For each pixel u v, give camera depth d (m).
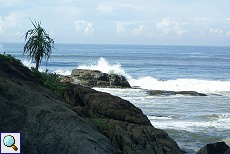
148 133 16.91
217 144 19.23
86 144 13.41
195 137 24.66
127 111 18.30
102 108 18.20
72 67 96.50
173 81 59.50
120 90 49.03
